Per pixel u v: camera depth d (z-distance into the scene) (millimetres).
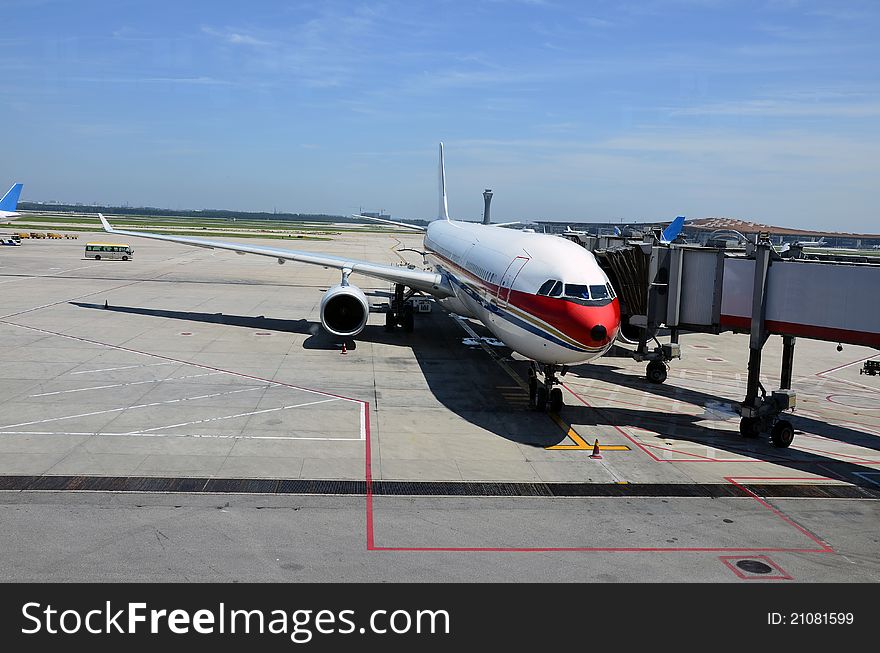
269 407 20375
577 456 17344
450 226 39812
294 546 11875
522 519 13406
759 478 16328
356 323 30297
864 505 14836
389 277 31422
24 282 46469
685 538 12867
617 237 29562
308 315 38031
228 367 25172
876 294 17156
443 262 34000
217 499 13703
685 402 23406
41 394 20703
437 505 13906
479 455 17062
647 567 11703
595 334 18031
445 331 34969
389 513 13406
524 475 15844
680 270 21156
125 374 23531
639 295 22125
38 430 17406
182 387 22203
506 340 21828
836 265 17938
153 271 57781
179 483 14414
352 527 12711
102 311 36219
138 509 13078
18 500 13250
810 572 11773
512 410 21297
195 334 31172
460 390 23375
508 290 21047
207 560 11297
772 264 19109
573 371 27578
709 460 17484
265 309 39531
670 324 21453
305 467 15680
